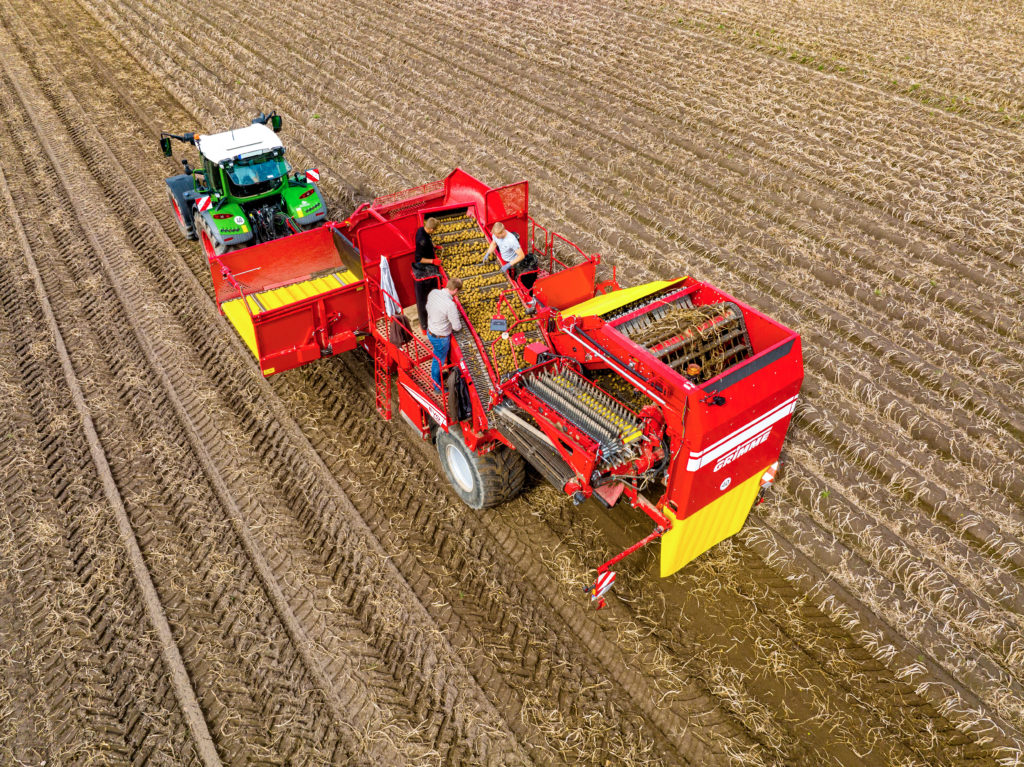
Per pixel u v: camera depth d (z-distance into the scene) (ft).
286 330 26.73
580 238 38.04
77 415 28.43
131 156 47.42
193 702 19.22
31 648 20.51
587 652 20.67
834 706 19.31
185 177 36.94
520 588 22.31
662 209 40.27
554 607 21.84
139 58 63.10
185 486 25.54
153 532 23.84
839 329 31.89
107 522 24.09
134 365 30.96
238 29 69.72
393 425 28.25
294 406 29.09
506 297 25.73
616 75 56.49
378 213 29.19
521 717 19.10
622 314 22.00
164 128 51.08
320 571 22.71
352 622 21.29
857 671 20.13
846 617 21.18
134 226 40.37
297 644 20.76
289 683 19.83
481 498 23.56
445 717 19.11
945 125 47.11
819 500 24.54
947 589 21.53
